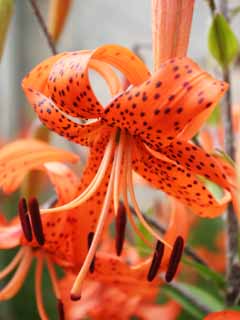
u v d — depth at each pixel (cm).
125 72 27
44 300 64
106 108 28
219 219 66
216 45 34
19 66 138
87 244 31
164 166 29
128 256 39
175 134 26
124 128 29
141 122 27
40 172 36
